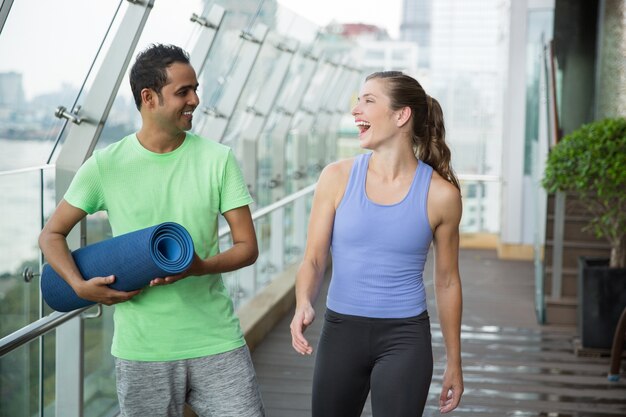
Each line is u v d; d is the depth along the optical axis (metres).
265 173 7.84
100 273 2.21
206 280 2.38
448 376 2.57
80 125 3.50
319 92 9.68
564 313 6.54
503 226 9.66
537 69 8.18
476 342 5.95
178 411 2.44
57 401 3.35
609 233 5.88
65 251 2.27
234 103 6.00
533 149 8.11
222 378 2.40
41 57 3.33
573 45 9.58
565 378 5.05
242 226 2.42
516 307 7.19
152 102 2.28
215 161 2.37
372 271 2.41
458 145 10.44
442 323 2.58
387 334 2.42
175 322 2.35
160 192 2.35
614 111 8.41
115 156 2.34
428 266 9.10
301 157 9.26
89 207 2.36
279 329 6.18
